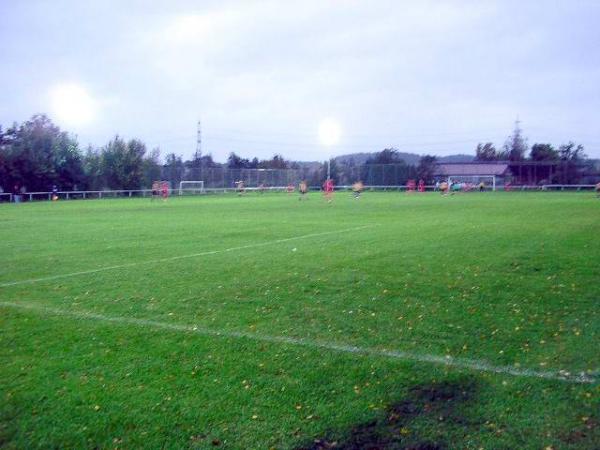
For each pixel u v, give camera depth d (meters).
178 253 14.91
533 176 77.31
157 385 5.77
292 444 4.61
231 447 4.59
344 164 81.06
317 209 34.28
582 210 30.17
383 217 26.69
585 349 6.62
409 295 9.47
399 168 78.88
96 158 66.00
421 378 5.85
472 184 76.25
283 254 14.43
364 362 6.32
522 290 9.66
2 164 57.31
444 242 16.30
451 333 7.34
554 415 4.97
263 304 9.01
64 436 4.82
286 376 5.96
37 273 12.11
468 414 5.04
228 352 6.71
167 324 7.92
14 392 5.65
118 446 4.65
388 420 4.96
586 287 9.81
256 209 35.12
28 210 37.44
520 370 6.01
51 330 7.69
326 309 8.65
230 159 93.00
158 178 69.56
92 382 5.86
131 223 25.06
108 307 8.93
